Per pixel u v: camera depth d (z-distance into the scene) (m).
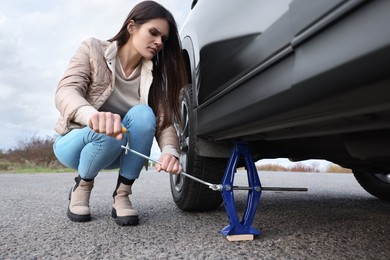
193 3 1.79
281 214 1.62
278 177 4.80
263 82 0.87
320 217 1.55
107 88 1.29
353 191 2.77
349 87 0.58
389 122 0.64
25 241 1.14
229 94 1.08
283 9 0.82
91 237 1.18
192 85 1.45
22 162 8.83
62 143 1.39
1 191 2.63
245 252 1.03
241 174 5.32
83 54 1.26
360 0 0.55
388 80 0.52
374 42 0.52
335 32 0.61
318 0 0.66
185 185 1.56
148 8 1.24
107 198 2.16
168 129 1.37
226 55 1.12
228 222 1.43
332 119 0.71
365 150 0.82
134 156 1.34
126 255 0.99
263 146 1.39
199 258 0.97
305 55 0.69
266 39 0.88
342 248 1.08
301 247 1.08
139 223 1.40
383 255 1.01
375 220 1.49
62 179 3.97
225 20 1.18
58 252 1.02
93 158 1.32
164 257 0.98
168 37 1.31
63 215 1.57
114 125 0.96
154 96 1.41
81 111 1.05
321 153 1.33
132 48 1.31
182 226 1.35
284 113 0.79
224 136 1.23
